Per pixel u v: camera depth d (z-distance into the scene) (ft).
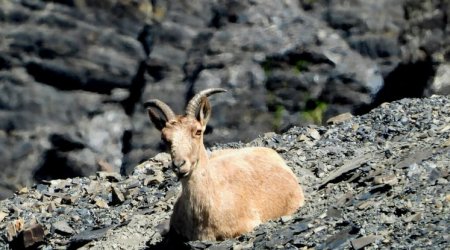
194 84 222.69
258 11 230.68
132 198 189.37
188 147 134.92
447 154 150.41
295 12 232.32
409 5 236.84
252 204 147.13
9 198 208.23
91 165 219.00
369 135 196.95
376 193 143.84
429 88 235.61
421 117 196.85
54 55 223.10
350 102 225.76
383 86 230.27
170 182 190.60
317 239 132.26
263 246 135.03
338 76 226.17
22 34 223.10
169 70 226.79
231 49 226.38
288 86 224.53
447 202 129.29
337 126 209.97
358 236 127.44
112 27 227.61
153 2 230.89
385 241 122.21
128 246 159.22
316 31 230.07
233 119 221.46
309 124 223.10
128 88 227.20
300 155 193.26
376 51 232.32
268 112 223.30
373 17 233.76
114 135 222.89
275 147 205.36
